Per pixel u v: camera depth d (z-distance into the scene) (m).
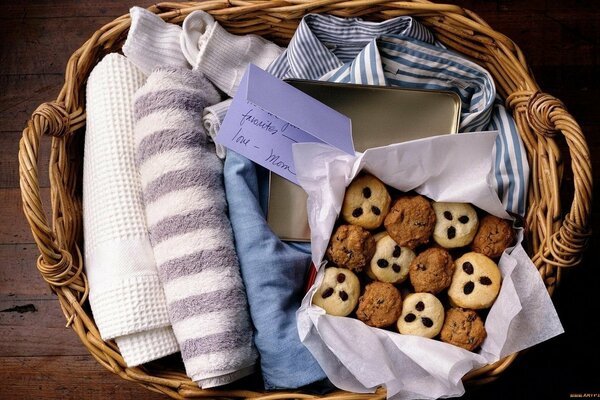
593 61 1.00
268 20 0.85
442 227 0.75
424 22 0.83
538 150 0.79
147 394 0.97
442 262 0.74
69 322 0.78
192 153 0.77
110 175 0.79
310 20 0.82
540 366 0.93
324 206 0.74
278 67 0.84
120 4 1.04
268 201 0.80
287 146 0.78
